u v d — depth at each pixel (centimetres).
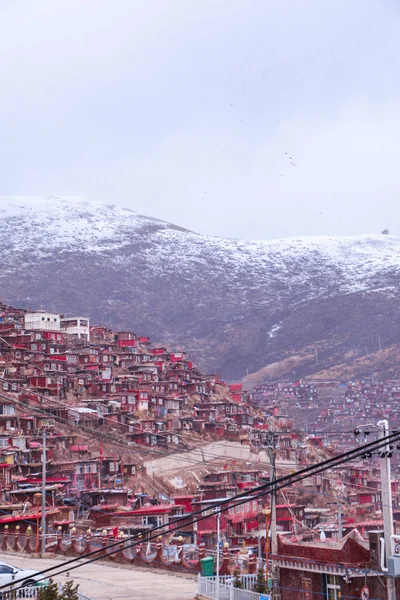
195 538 12731
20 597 5703
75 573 7306
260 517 14975
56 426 19312
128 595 6016
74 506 14088
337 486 19112
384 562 4625
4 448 15775
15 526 10425
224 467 18162
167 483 18050
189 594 6050
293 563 5222
